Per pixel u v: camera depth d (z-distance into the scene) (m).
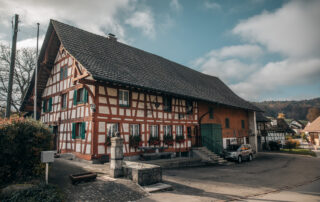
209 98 21.03
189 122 19.45
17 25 12.62
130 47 20.45
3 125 7.71
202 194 8.55
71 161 12.70
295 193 9.41
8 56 22.72
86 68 12.31
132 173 9.14
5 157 7.64
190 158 16.91
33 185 7.30
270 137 37.88
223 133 23.58
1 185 7.37
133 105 14.92
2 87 22.59
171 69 22.66
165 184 9.38
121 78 13.63
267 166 18.02
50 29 16.19
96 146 12.59
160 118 16.73
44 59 17.98
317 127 41.25
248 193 9.09
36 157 8.21
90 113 12.99
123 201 7.32
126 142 14.12
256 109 28.92
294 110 118.69
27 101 19.88
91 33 17.77
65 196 7.15
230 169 15.77
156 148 15.34
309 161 21.94
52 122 17.30
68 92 15.72
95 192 7.68
